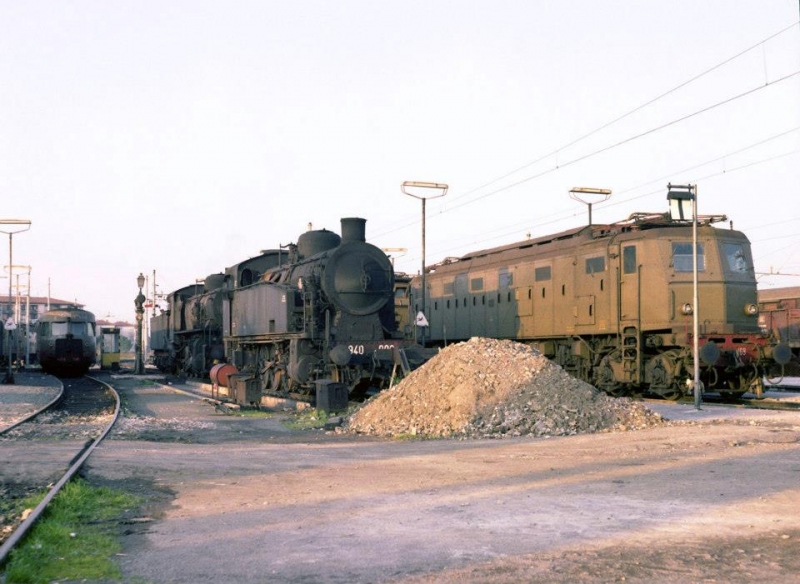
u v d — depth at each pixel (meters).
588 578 5.83
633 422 16.14
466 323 32.50
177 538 7.23
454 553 6.54
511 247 30.27
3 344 55.00
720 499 8.69
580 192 33.81
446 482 10.11
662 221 23.55
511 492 9.32
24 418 19.55
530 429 15.59
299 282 24.12
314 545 6.88
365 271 23.70
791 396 25.19
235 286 30.80
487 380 17.14
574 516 7.93
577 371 26.38
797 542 6.84
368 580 5.83
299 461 12.30
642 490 9.30
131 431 17.23
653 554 6.48
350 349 22.09
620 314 23.67
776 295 35.78
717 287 22.06
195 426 18.33
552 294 26.83
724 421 16.58
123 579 5.90
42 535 7.09
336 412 19.75
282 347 25.42
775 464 11.05
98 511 8.43
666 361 22.34
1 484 10.28
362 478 10.54
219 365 28.53
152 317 65.25
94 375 52.47
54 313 48.97
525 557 6.41
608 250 24.06
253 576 5.96
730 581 5.75
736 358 21.48
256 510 8.47
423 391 17.66
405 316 31.45
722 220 23.62
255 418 20.33
